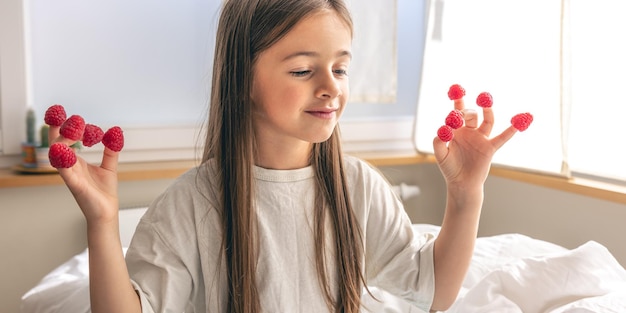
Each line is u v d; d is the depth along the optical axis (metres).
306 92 0.88
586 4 1.86
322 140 0.90
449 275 0.99
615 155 1.83
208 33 2.20
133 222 1.95
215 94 0.98
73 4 2.02
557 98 1.87
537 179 1.95
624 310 1.16
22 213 1.95
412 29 2.55
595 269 1.30
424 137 2.37
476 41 2.11
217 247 0.95
